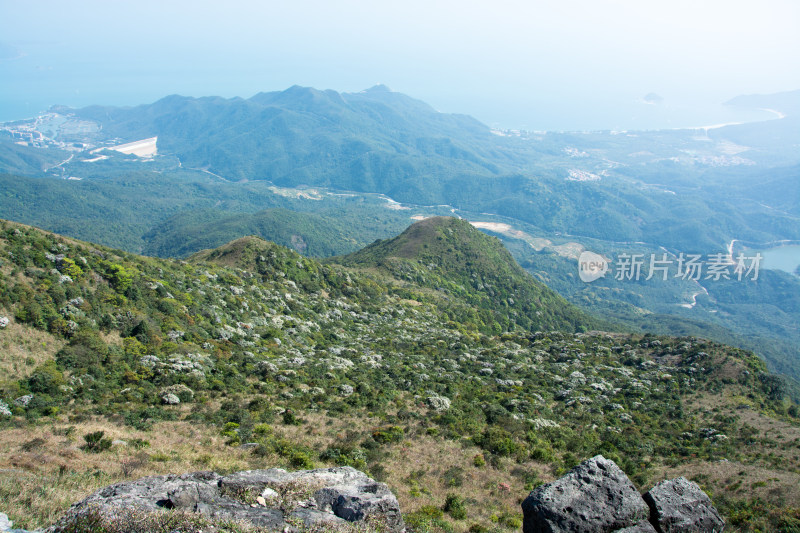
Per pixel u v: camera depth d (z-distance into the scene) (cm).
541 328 14625
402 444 3844
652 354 8875
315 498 1394
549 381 7206
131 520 1145
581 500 1288
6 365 4044
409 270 14562
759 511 2978
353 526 1257
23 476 1919
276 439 3497
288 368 5872
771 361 18588
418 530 2097
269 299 8438
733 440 5225
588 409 6150
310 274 10656
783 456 4644
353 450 3422
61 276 5294
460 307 12850
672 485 1391
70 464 2298
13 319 4491
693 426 5762
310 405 4706
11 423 3222
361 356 7094
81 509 1196
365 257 17238
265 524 1216
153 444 3023
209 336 6119
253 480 1402
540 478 3444
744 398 6831
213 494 1322
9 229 5425
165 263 7769
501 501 2909
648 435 5362
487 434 4269
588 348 9225
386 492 1437
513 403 5688
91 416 3628
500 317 13925
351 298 10738
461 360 7850
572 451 4384
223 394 4700
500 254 17975
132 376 4588
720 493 3412
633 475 3869
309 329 7906
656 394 6925
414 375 6481
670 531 1291
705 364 7912
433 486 3053
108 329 5150
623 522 1277
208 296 7188
